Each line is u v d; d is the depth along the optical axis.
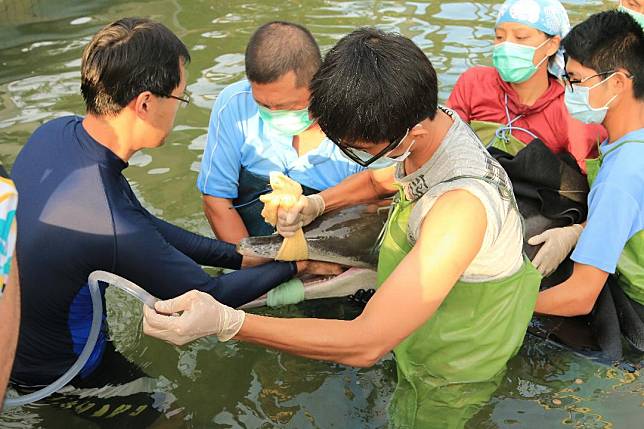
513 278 2.59
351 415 2.78
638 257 2.97
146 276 2.50
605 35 2.86
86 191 2.38
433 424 2.70
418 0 6.62
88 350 2.52
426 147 2.39
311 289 3.23
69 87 5.04
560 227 3.18
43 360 2.63
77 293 2.49
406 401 2.77
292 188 3.04
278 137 3.46
